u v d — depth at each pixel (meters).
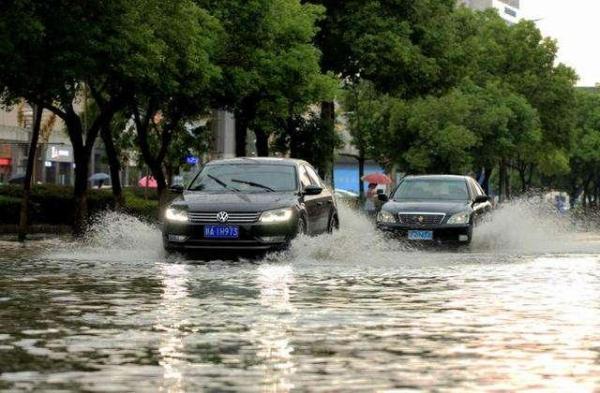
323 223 42.44
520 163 185.75
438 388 12.55
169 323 19.11
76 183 62.00
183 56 60.22
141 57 55.09
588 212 149.00
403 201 50.50
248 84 70.69
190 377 13.24
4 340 16.70
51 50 54.28
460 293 25.77
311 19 76.12
